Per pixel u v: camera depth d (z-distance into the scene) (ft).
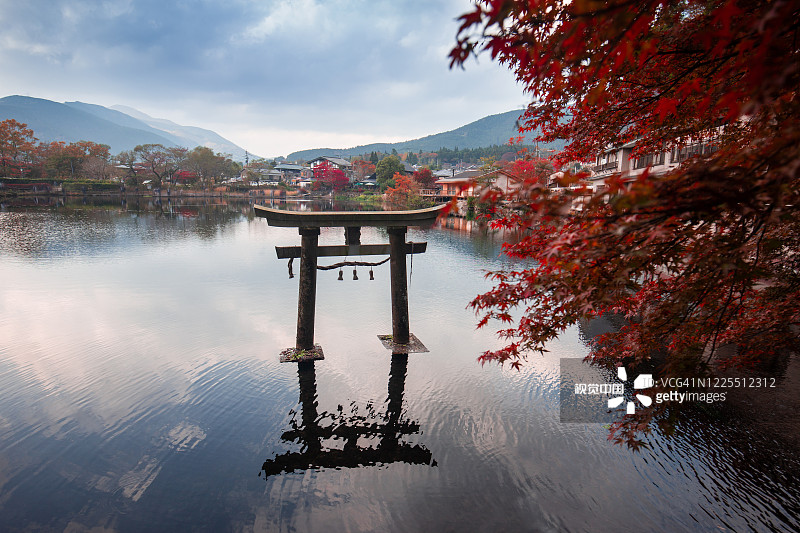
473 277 67.82
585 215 7.61
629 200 5.61
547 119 15.25
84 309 47.37
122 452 23.09
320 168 354.33
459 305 52.60
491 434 25.48
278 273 68.69
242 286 59.72
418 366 34.71
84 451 22.99
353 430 25.84
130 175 338.75
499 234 127.13
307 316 36.32
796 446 23.15
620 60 6.06
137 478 21.16
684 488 20.59
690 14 8.45
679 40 8.42
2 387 29.45
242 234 118.73
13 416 25.96
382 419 27.07
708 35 5.55
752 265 8.32
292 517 19.01
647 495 20.24
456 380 32.32
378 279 66.85
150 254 81.56
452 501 20.07
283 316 46.83
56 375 31.55
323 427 26.11
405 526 18.56
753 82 4.46
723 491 20.31
